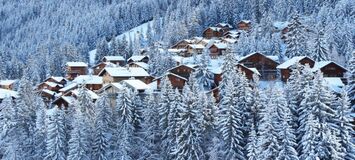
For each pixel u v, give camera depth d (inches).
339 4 7268.7
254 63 4790.8
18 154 2925.7
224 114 2623.0
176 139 2623.0
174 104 2706.7
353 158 2331.4
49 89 5551.2
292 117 2534.5
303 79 2694.4
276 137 2321.6
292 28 5157.5
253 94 2706.7
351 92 2925.7
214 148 2549.2
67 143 2854.3
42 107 3181.6
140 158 2790.4
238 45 5954.7
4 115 3078.2
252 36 6274.6
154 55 5595.5
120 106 2871.6
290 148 2289.6
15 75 7490.2
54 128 2807.6
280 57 5147.6
